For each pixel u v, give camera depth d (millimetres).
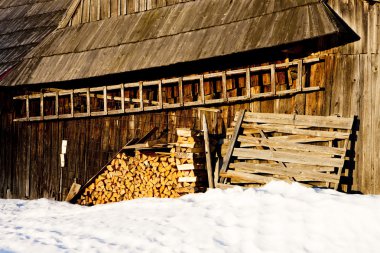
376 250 7844
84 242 9164
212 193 11328
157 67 13719
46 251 8766
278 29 12289
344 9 12406
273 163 12805
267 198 10141
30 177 17250
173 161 13531
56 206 15375
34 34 19188
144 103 15094
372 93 12078
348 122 12016
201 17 14320
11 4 22391
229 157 12961
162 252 8352
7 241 9570
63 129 16750
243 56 13555
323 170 12000
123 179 14719
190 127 14281
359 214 8797
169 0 15609
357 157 12070
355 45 12250
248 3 13797
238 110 13570
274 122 12867
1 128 17859
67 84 16641
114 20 16438
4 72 17312
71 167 16484
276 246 8219
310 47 12641
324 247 8055
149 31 15039
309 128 12586
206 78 14008
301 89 12461
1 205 15758
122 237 9234
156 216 10359
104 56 15195
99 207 12805
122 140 15523
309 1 12414
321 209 9195
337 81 12336
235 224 9180
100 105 16062
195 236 8875
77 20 17344
